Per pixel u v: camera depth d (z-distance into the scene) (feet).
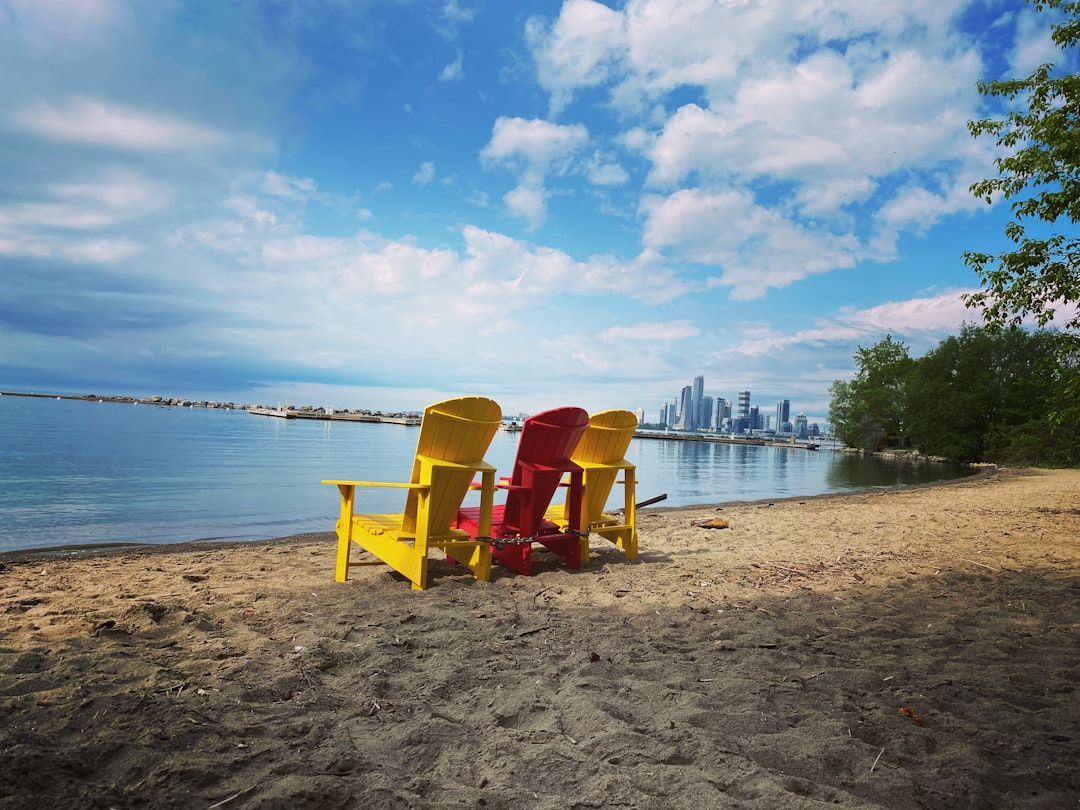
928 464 157.79
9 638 11.82
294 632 12.96
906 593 17.98
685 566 21.38
